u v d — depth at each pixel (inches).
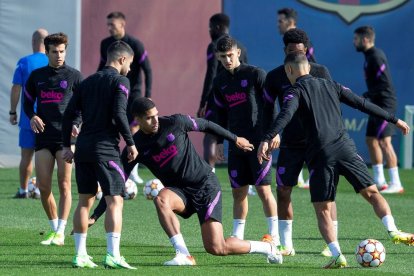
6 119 2495.1
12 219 1678.2
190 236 1519.4
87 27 2524.6
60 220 1417.3
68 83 1421.0
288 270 1197.7
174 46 2591.0
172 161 1197.7
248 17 2628.0
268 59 2642.7
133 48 2047.2
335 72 2662.4
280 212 1334.9
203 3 2603.3
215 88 1424.7
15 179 2304.4
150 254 1331.2
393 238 1272.1
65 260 1266.0
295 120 1295.5
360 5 2659.9
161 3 2576.3
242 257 1312.7
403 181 2416.3
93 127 1198.3
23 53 2458.2
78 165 1210.0
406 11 2672.2
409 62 2677.2
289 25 1966.0
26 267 1203.2
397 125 1252.5
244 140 1242.0
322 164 1202.0
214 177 1219.9
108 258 1188.5
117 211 1192.2
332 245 1212.5
